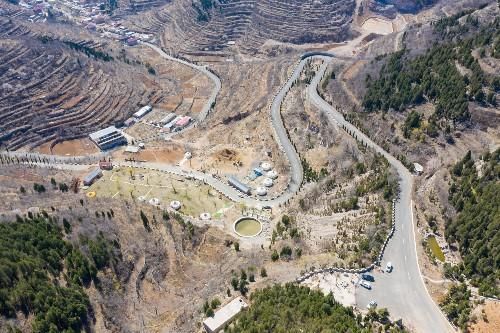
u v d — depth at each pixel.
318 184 195.25
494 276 129.50
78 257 145.12
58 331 121.12
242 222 185.75
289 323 115.25
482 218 145.25
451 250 146.25
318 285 134.12
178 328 131.88
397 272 137.50
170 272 158.75
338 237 156.25
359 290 132.00
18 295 125.00
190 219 186.88
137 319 138.25
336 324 111.62
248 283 141.50
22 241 146.50
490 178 162.38
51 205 183.12
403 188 176.00
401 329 119.25
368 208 167.38
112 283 147.12
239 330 118.31
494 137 191.00
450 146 192.38
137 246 164.75
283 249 154.38
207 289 145.25
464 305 122.88
